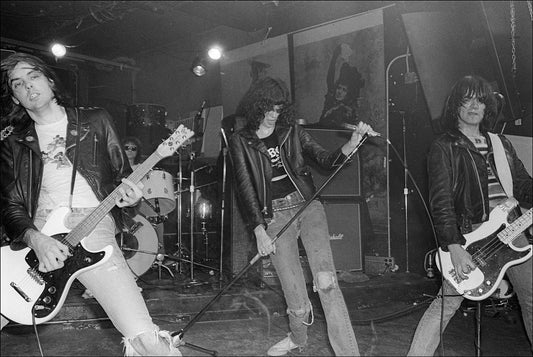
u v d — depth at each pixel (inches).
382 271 225.1
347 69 268.2
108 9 287.1
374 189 247.3
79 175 83.2
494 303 179.3
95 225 80.6
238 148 108.0
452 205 100.7
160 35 376.8
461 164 104.0
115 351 135.6
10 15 317.1
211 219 261.1
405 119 240.4
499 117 191.5
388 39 251.6
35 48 374.9
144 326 74.7
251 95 109.8
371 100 255.9
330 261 102.4
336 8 277.6
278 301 178.2
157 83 413.7
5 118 85.0
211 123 335.9
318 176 208.8
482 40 203.6
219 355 130.8
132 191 83.1
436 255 102.9
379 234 244.5
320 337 147.9
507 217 101.3
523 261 98.3
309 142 111.9
